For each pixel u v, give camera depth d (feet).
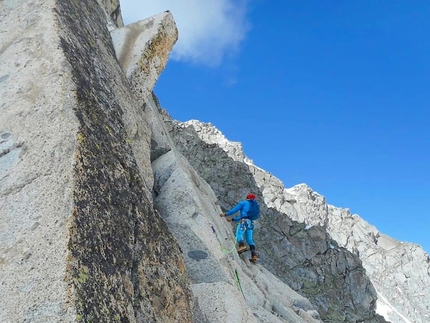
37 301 10.18
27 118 15.26
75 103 15.43
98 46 22.56
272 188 468.75
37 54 17.83
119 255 12.74
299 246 345.51
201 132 524.11
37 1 21.07
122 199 14.42
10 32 20.10
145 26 31.35
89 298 10.55
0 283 10.79
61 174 12.97
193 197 29.60
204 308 21.31
